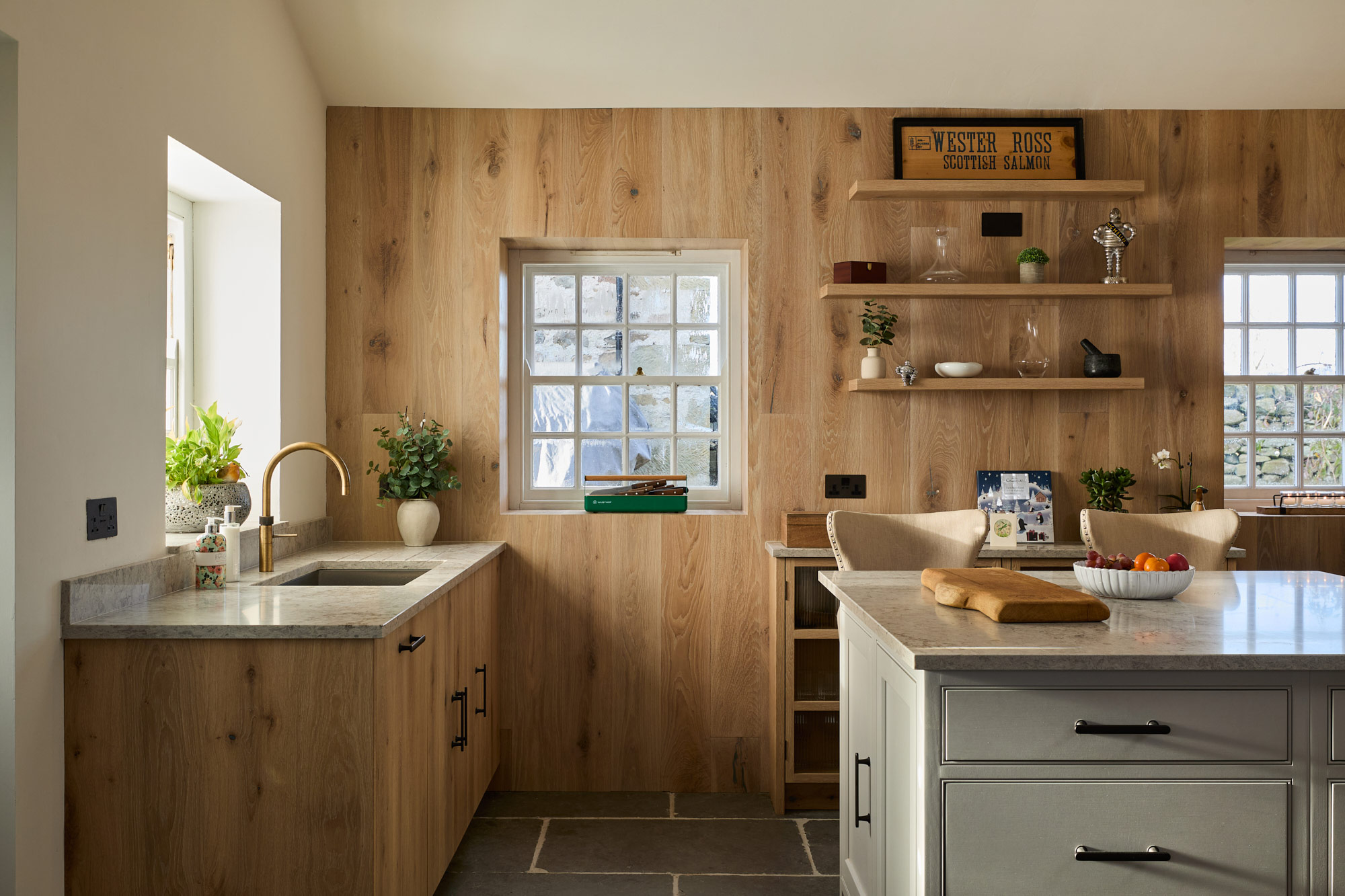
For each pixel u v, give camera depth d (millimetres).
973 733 1500
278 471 2986
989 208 3449
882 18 3076
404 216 3396
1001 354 3449
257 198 2912
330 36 3127
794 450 3424
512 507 3641
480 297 3410
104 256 2066
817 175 3422
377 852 1910
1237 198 3451
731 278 3627
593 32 3111
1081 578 2043
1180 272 3453
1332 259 3926
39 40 1854
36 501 1838
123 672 1911
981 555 3133
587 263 3631
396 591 2266
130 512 2166
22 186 1804
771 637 3305
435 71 3258
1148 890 1504
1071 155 3406
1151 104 3412
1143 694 1504
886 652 1839
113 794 1913
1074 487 3449
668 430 3693
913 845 1628
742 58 3215
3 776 1773
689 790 3408
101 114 2051
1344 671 1508
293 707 1896
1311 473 3988
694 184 3410
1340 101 3414
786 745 3189
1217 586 2195
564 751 3422
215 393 2984
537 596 3420
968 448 3447
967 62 3236
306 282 3209
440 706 2465
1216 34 3131
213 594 2256
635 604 3418
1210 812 1506
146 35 2225
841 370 3434
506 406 3543
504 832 3018
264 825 1903
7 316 1777
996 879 1504
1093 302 3455
